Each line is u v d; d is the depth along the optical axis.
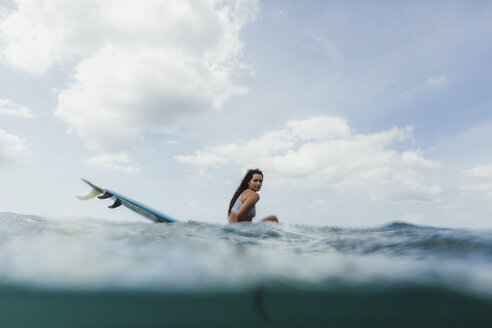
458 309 1.99
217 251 2.51
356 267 2.12
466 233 2.89
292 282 1.89
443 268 2.05
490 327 2.12
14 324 2.31
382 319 2.21
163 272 1.97
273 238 3.21
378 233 3.41
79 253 2.24
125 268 1.99
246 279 1.91
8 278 1.83
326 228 3.93
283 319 2.29
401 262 2.25
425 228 3.93
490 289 1.74
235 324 2.38
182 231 3.37
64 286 1.88
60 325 2.33
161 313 2.30
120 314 2.30
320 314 2.23
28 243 2.45
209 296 1.97
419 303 2.00
